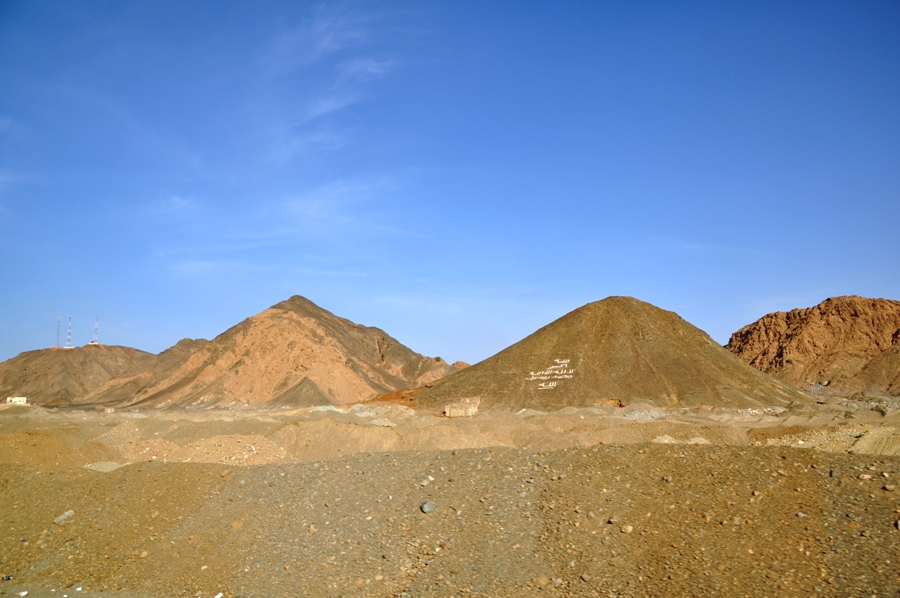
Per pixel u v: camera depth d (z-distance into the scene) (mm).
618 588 15375
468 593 16156
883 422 52375
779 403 96500
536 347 114875
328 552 18828
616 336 111812
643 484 19203
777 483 18078
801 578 14492
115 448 41781
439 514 19625
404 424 60562
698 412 82938
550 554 17031
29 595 19203
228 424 56062
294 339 158625
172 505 22688
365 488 21812
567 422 56688
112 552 20828
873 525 15672
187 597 18031
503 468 21672
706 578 14984
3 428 68625
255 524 20812
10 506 24391
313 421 47781
